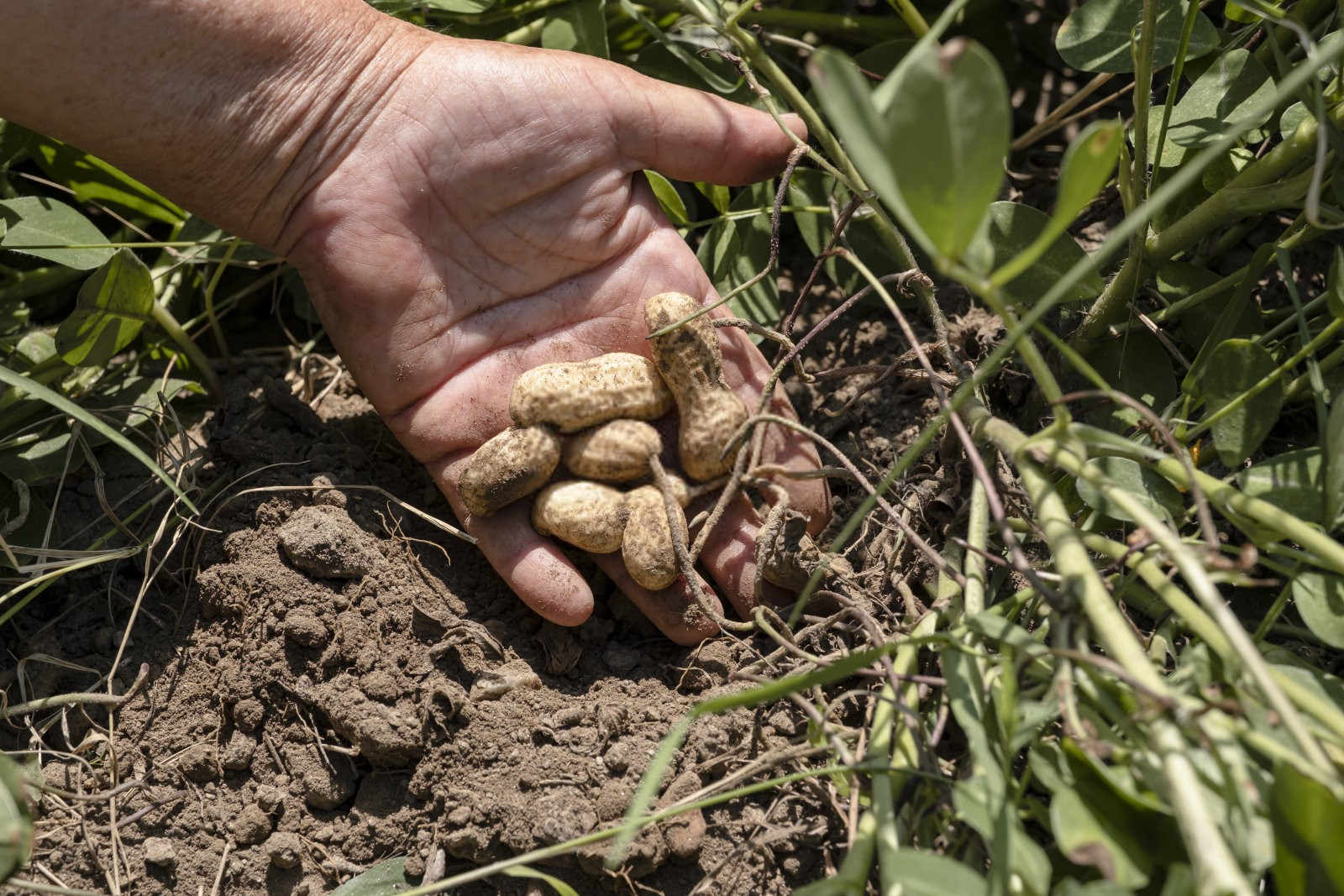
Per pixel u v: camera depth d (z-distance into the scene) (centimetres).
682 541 48
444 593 50
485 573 51
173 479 53
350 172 50
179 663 50
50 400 46
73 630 51
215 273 56
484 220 51
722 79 55
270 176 50
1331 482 43
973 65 35
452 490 51
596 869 45
